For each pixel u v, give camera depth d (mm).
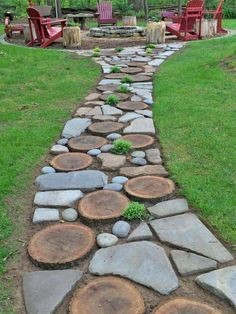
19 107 5191
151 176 3240
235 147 3715
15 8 19672
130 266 2252
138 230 2570
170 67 7285
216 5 17500
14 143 3984
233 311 1962
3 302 2059
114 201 2881
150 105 5168
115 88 6012
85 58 8500
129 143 3787
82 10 16703
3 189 3107
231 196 2900
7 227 2668
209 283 2098
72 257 2316
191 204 2846
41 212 2805
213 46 9188
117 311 1963
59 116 4816
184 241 2443
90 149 3818
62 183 3170
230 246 2410
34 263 2318
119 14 17656
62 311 2002
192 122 4379
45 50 9477
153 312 1957
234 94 5371
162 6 19094
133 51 9180
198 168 3350
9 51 9070
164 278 2156
